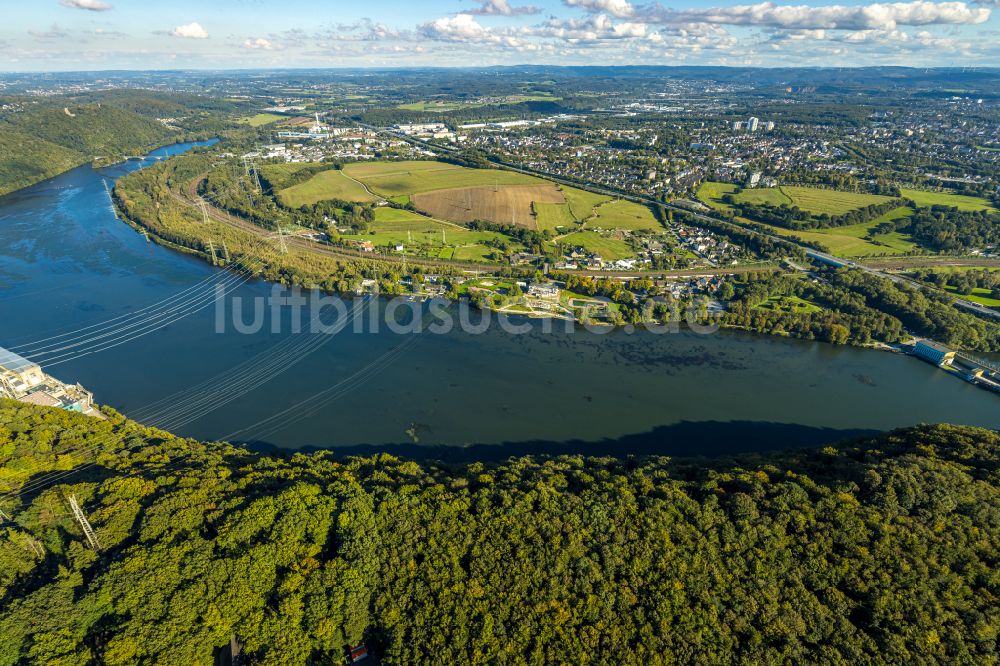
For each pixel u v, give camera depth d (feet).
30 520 393.70
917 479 455.22
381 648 374.84
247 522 394.93
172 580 353.92
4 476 451.94
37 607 324.80
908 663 336.90
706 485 471.62
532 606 371.35
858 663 341.00
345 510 419.95
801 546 408.67
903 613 363.97
